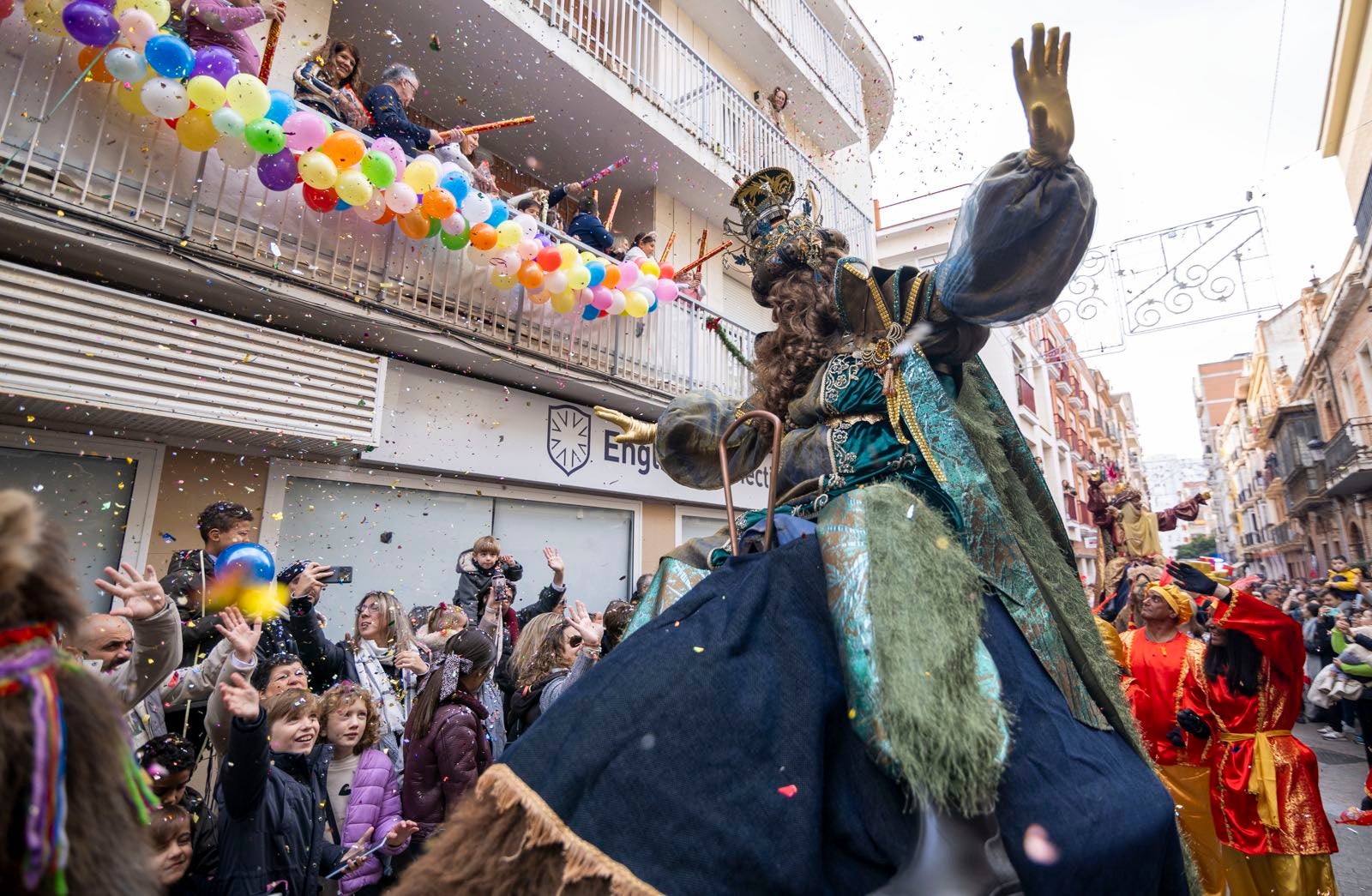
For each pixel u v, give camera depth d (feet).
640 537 29.71
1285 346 117.80
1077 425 102.99
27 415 15.16
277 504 19.27
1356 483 71.92
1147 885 3.43
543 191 24.41
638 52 28.96
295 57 20.11
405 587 21.74
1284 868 12.19
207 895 8.01
